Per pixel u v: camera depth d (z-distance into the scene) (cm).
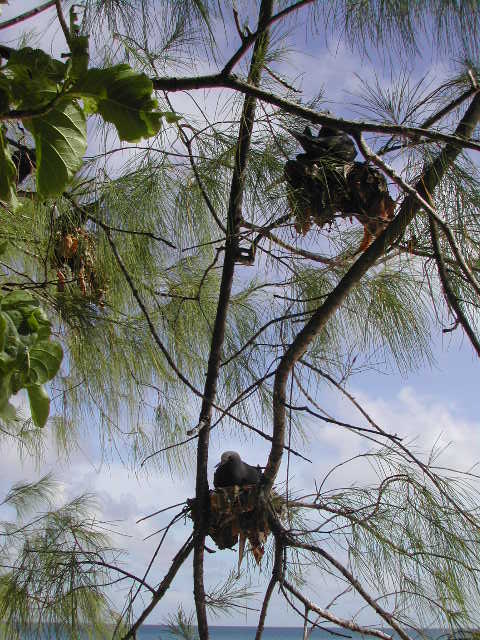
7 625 274
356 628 255
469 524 256
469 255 259
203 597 274
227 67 233
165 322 325
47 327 135
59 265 290
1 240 281
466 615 248
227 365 331
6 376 129
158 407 334
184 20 266
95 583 276
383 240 261
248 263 291
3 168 142
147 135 145
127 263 292
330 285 314
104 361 312
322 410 272
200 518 276
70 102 141
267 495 271
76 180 274
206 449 286
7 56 153
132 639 272
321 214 269
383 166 223
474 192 247
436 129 253
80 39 135
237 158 274
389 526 261
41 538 293
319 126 277
